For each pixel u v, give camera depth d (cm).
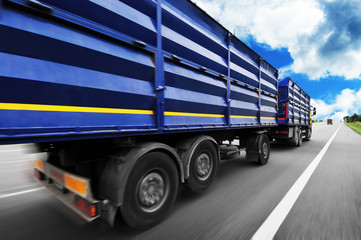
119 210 189
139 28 207
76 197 190
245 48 453
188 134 311
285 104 717
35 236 196
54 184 248
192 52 283
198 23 307
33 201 278
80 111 159
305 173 439
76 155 213
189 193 318
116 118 187
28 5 129
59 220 227
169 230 208
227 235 198
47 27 140
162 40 236
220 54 361
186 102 271
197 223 222
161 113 231
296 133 855
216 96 345
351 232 204
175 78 257
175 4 262
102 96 175
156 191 221
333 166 509
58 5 146
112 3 185
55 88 143
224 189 337
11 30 123
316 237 194
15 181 364
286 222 224
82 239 191
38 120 134
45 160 253
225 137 455
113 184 186
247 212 249
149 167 209
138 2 209
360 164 535
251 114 479
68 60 152
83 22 158
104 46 176
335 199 292
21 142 128
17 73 125
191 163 275
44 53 139
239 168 489
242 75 431
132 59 199
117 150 210
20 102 127
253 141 495
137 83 208
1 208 255
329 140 1232
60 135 146
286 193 317
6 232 202
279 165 521
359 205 271
